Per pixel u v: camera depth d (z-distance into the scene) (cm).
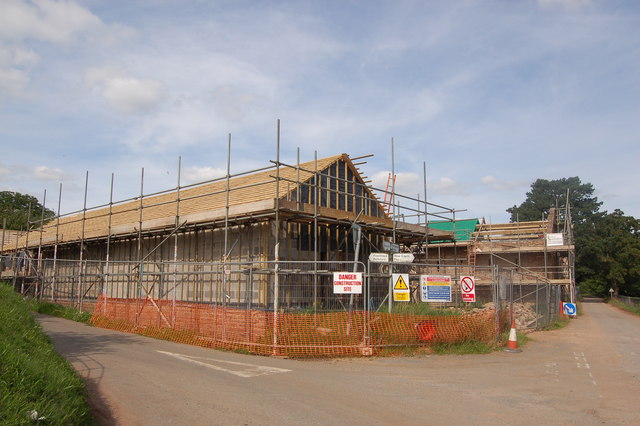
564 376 1015
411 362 1147
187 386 837
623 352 1408
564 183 8188
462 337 1339
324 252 1881
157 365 1027
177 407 707
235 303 1714
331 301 1712
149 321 1623
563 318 2720
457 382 931
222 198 1942
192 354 1191
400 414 697
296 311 1441
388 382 917
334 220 1692
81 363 1023
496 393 846
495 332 1452
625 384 945
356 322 1262
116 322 1723
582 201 7969
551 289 2627
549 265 3331
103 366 998
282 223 1711
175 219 1784
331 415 680
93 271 2462
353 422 651
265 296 1638
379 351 1234
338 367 1070
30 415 512
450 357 1230
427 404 759
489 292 3189
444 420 674
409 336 1280
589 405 776
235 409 699
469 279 1424
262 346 1222
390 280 1502
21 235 3684
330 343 1226
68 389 661
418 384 905
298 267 1738
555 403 784
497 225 3478
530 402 788
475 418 689
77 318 1931
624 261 6256
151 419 651
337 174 2033
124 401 735
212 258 1852
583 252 6731
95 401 729
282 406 720
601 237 6788
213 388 826
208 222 1716
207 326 1408
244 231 1741
